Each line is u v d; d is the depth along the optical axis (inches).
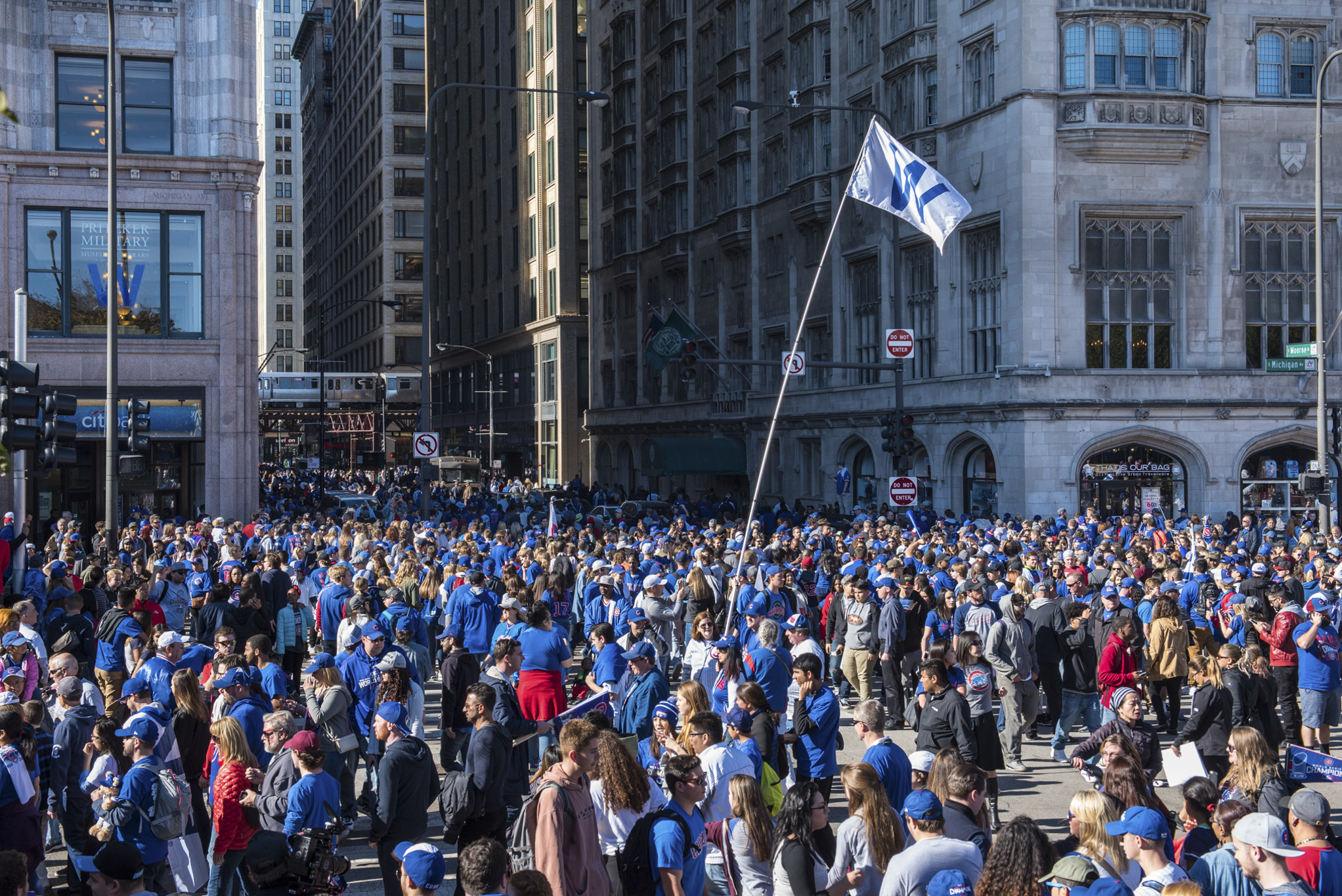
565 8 3058.6
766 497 2103.8
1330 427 1347.2
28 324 1390.3
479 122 3762.3
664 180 2479.1
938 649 425.1
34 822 335.6
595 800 321.7
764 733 365.1
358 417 4210.1
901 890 250.4
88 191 1403.8
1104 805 265.0
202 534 1026.1
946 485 1572.3
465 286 3944.4
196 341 1441.9
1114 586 664.4
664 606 666.8
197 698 390.9
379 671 438.6
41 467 625.6
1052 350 1437.0
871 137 745.0
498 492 2394.2
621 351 2792.8
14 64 1374.3
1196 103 1443.2
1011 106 1449.3
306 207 7155.5
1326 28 1487.5
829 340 1904.5
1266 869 247.3
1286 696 581.9
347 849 430.9
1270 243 1489.9
